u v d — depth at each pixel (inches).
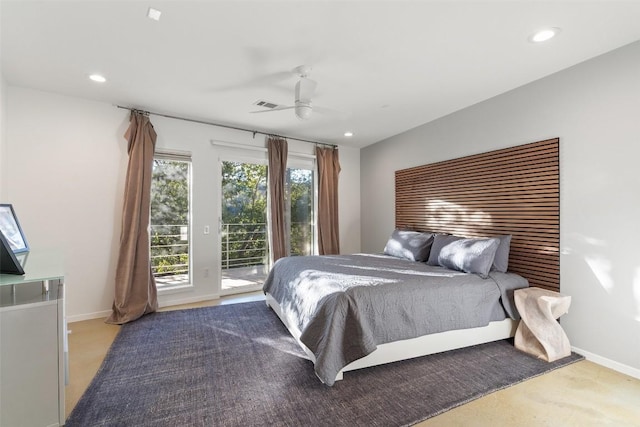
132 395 77.7
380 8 73.3
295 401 75.6
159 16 76.5
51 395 60.2
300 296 105.0
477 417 70.5
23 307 58.2
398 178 188.2
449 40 87.4
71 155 130.6
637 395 79.3
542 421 69.3
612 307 93.4
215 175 168.4
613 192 93.5
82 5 72.4
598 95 96.8
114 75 110.4
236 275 179.8
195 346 106.5
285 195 193.5
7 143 118.0
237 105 139.9
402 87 120.7
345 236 220.1
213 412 71.4
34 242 124.1
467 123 143.0
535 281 114.6
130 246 135.5
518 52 94.2
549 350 96.0
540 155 112.4
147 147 143.3
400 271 116.7
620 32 83.5
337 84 117.6
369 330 85.4
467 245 121.7
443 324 96.5
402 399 76.5
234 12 74.9
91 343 109.0
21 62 101.0
